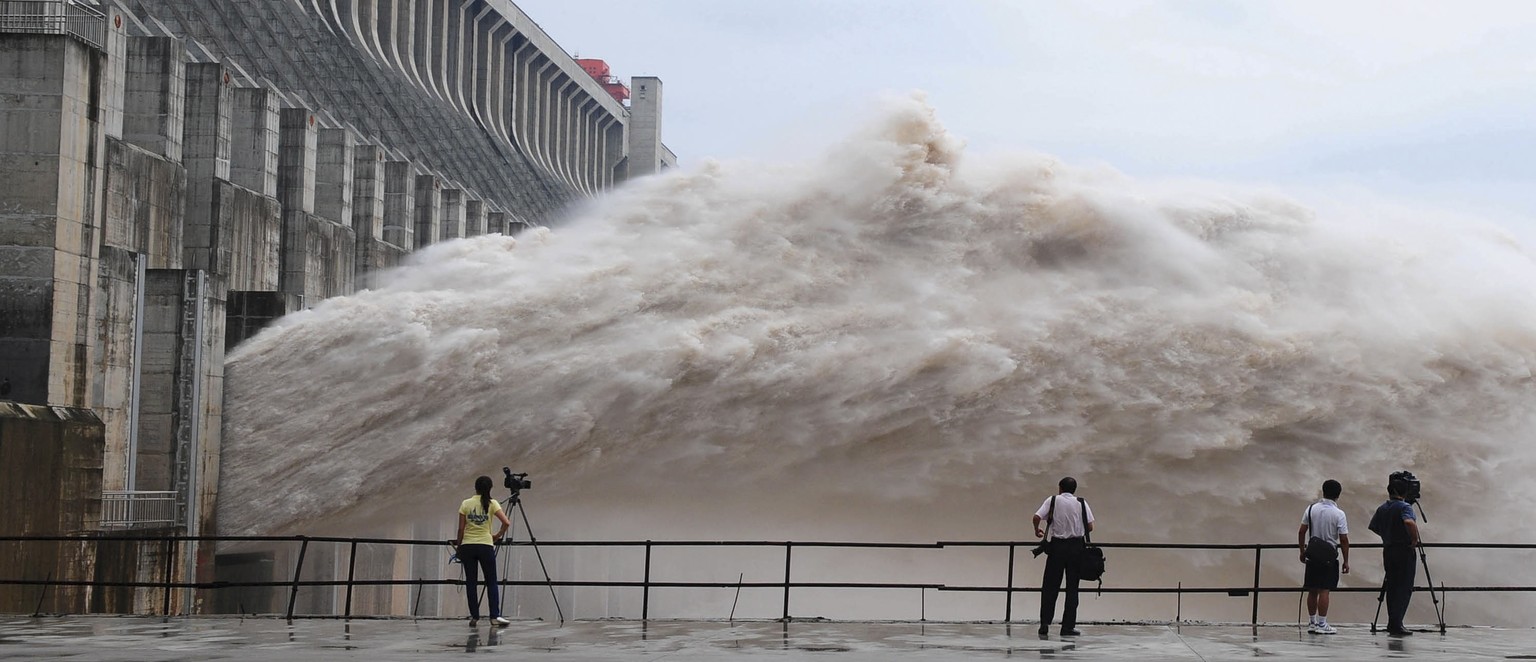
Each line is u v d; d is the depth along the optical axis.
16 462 38.09
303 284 72.88
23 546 38.19
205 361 47.41
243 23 92.62
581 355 39.53
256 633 24.33
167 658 20.05
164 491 46.56
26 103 43.06
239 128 68.88
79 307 44.00
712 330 38.47
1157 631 25.70
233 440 46.25
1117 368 37.53
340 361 43.06
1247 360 37.41
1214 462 38.19
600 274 39.78
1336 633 25.61
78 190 43.94
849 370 37.91
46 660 19.77
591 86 174.25
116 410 46.75
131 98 59.56
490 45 147.75
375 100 109.19
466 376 40.69
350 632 24.55
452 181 117.50
